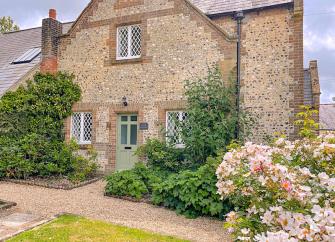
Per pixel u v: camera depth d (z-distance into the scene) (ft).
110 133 40.81
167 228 21.35
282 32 34.96
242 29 36.86
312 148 13.53
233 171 13.05
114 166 40.42
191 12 36.83
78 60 43.45
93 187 34.06
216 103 33.12
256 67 35.65
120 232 19.72
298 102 33.60
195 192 24.17
